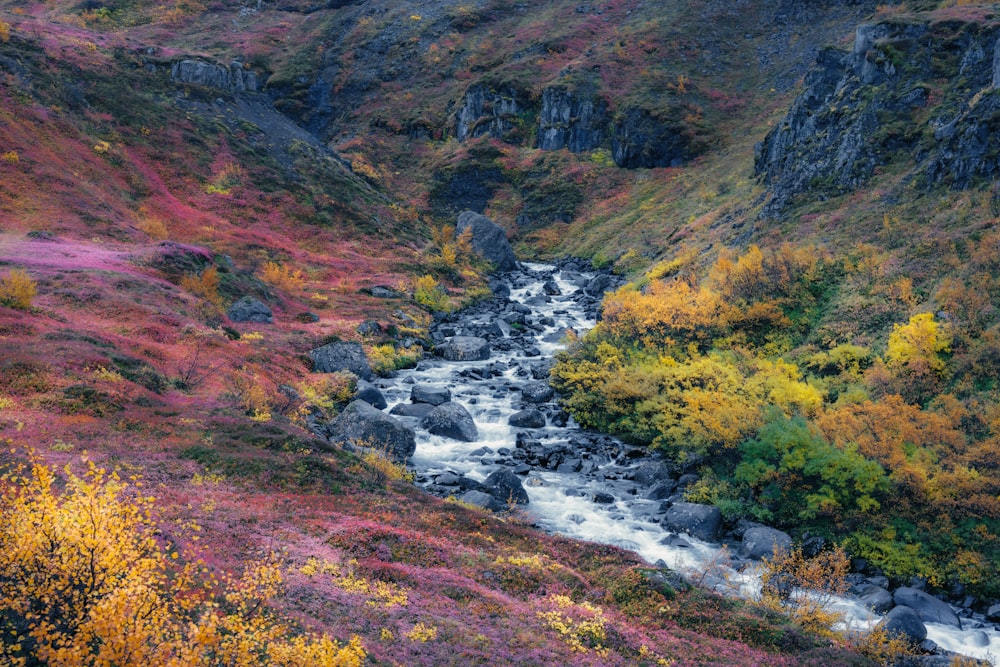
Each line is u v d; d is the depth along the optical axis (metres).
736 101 108.69
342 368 43.44
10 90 67.06
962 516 24.83
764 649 16.36
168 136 78.44
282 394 34.72
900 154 50.69
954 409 28.83
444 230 85.38
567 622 15.45
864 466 26.30
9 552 9.10
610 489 30.09
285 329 48.56
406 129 123.62
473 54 136.38
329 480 23.00
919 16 60.00
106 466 19.16
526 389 42.47
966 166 42.25
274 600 13.12
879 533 25.12
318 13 161.62
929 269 37.75
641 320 43.47
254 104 96.06
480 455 33.47
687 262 58.50
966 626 21.06
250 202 76.00
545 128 113.00
